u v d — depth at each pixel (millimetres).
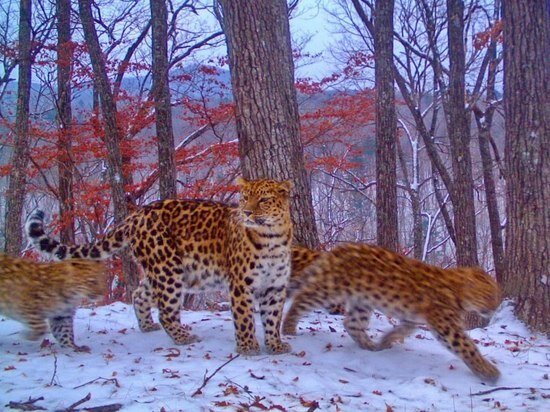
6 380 5863
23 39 16672
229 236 7035
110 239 7613
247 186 6801
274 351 7062
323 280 7199
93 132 16641
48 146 17422
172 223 7363
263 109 9547
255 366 6449
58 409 5090
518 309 9117
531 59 9141
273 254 6840
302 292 7473
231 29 9625
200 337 7656
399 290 6789
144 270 7488
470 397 6020
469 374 6723
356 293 7016
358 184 29703
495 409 5723
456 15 16391
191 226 7328
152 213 7441
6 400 5328
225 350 7156
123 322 8594
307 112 18891
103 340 7652
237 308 6926
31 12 18562
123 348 7340
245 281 6848
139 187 16875
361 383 6305
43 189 18453
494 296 7012
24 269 6781
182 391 5645
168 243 7309
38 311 6773
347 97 18906
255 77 9539
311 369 6523
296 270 7613
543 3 9164
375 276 6902
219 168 18062
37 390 5551
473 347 6570
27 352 6980
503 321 9172
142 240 7395
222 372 6242
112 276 16688
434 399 5938
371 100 18734
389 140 15750
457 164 16641
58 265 6961
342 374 6539
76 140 16812
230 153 15797
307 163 18438
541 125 9102
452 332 6602
